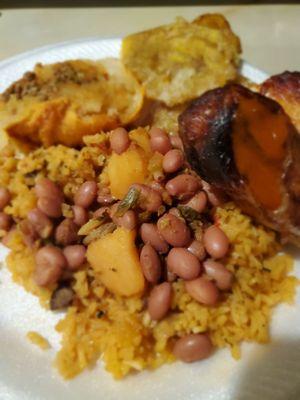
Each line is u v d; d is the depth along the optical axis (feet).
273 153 0.40
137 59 0.59
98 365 0.42
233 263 0.46
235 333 0.43
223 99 0.40
